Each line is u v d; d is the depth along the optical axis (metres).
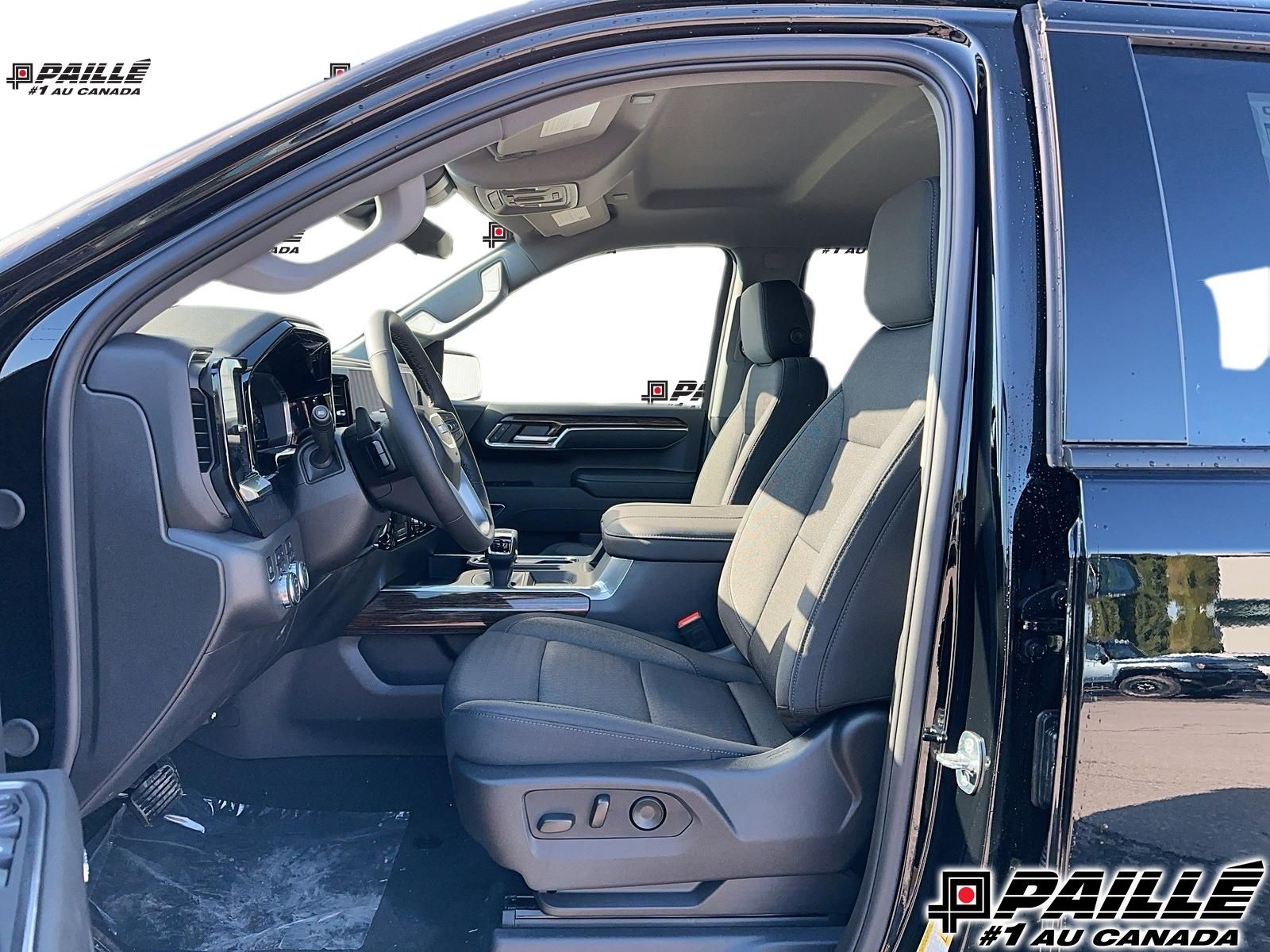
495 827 1.28
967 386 1.06
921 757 1.09
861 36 1.11
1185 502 0.99
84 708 1.14
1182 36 1.11
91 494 1.13
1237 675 0.98
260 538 1.28
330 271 1.14
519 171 2.32
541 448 3.24
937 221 1.44
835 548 1.30
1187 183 1.06
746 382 2.94
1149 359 1.02
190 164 1.07
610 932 1.29
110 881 1.68
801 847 1.29
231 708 1.89
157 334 1.24
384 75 1.10
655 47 1.11
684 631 2.07
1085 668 0.98
